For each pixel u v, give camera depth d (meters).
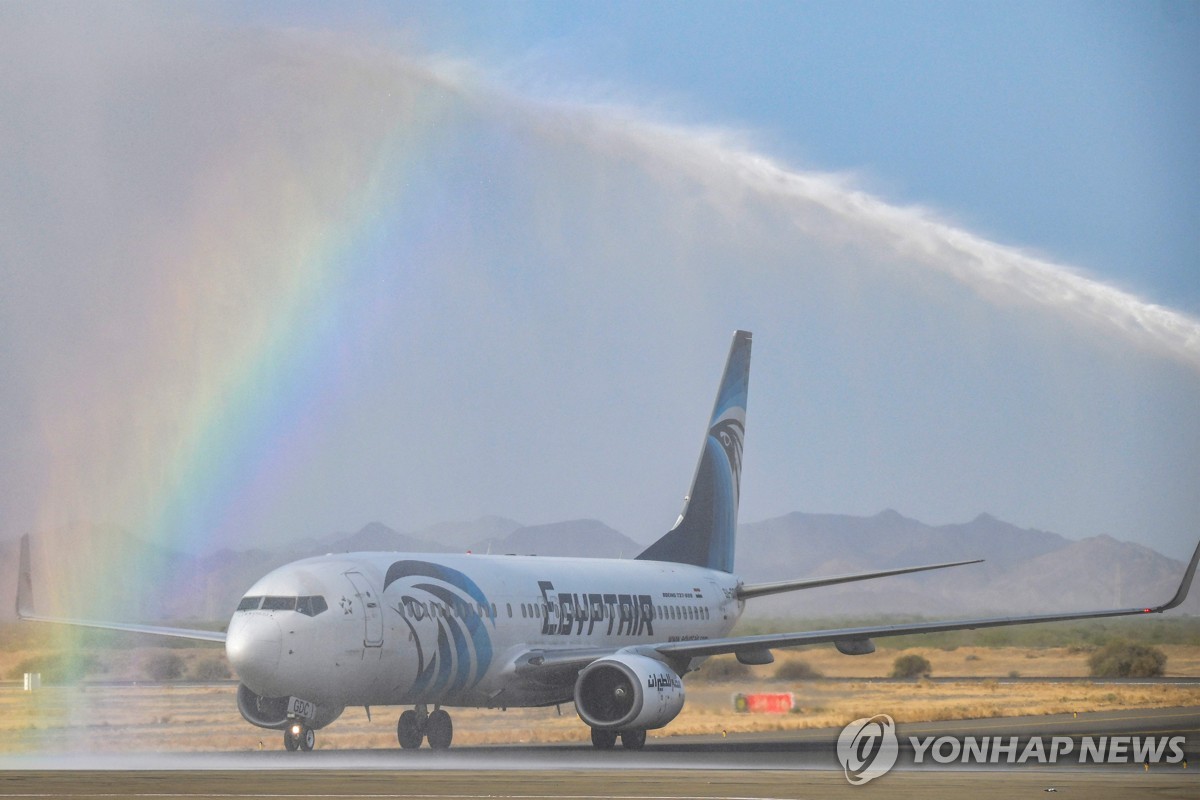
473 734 162.38
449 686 132.00
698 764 110.62
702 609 175.00
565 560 158.50
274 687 117.19
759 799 79.12
